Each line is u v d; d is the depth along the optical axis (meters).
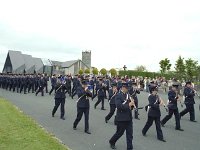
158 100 11.81
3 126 12.41
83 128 13.29
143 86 42.44
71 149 9.61
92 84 25.97
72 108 19.83
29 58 70.06
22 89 34.34
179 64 57.03
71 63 93.75
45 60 72.44
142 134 12.55
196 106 26.05
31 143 9.81
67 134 11.93
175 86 14.21
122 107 9.62
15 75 33.97
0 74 41.81
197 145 11.05
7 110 17.17
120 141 11.09
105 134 12.17
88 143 10.58
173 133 13.18
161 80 43.88
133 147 10.38
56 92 15.68
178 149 10.36
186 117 18.45
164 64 62.59
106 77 27.25
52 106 20.33
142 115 18.14
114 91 14.91
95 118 16.23
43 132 11.70
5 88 38.41
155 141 11.44
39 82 28.56
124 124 9.70
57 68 93.31
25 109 18.44
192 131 13.85
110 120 15.63
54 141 10.30
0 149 8.93
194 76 53.44
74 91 26.86
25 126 12.66
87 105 12.48
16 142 9.86
